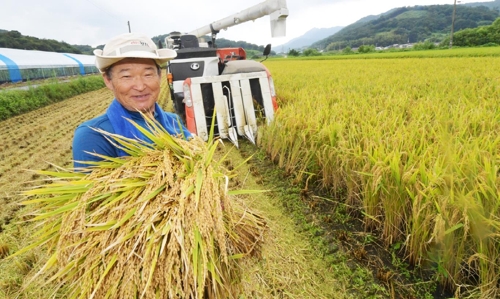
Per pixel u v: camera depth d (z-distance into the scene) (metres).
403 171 2.78
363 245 2.97
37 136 8.52
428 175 2.57
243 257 1.54
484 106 4.85
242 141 6.18
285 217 3.56
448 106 5.48
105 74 1.64
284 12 5.77
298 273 2.71
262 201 3.92
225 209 1.34
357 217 3.47
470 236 2.39
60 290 2.50
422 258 2.64
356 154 3.27
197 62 6.79
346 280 2.62
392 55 38.69
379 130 3.80
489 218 2.21
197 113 5.58
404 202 2.77
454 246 2.40
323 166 3.97
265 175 4.69
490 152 2.83
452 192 2.27
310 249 3.01
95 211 1.23
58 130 9.13
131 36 1.55
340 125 4.04
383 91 7.97
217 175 1.34
